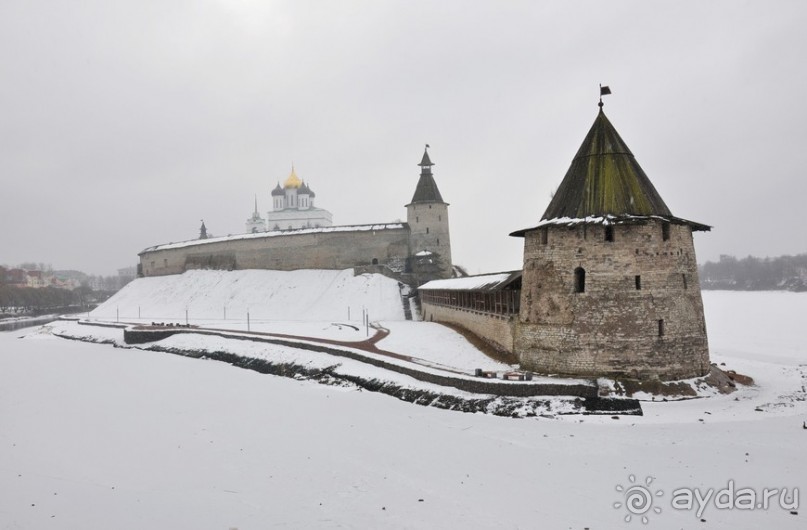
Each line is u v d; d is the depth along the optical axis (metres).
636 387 27.03
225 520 15.98
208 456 21.61
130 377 40.25
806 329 67.44
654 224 28.80
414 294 72.38
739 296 139.00
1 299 126.44
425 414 26.86
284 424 25.88
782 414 24.20
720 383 28.52
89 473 20.30
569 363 29.05
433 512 15.91
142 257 106.94
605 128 31.25
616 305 28.41
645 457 19.47
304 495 17.52
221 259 90.69
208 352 50.22
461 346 39.59
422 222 76.38
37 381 39.38
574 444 21.12
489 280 39.03
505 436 22.52
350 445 22.25
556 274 30.00
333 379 36.56
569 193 30.88
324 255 80.62
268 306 75.25
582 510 15.69
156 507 17.08
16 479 19.97
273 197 164.88
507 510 15.86
